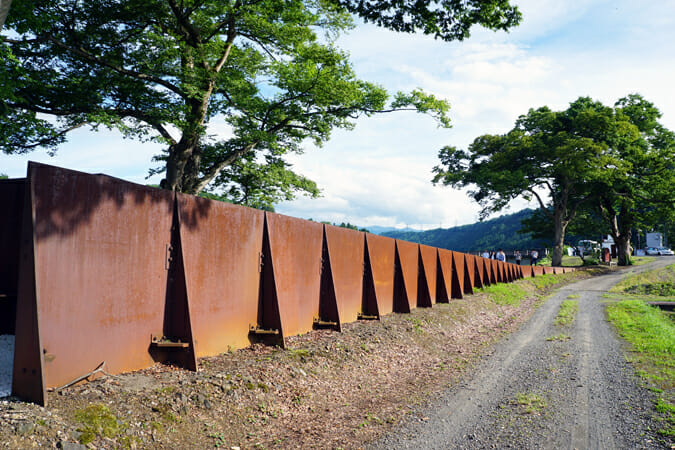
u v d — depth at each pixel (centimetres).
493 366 962
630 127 4903
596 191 5275
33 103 1450
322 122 1961
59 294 484
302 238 980
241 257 789
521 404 686
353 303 1189
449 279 1944
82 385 492
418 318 1352
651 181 5134
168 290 642
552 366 946
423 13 1023
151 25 1652
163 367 610
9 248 549
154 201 623
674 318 1908
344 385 739
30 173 461
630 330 1404
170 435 457
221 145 2080
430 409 665
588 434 554
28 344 439
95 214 533
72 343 496
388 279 1401
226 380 597
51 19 1346
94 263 529
